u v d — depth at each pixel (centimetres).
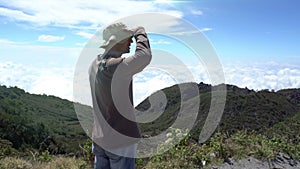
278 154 613
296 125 875
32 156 600
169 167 499
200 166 522
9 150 636
